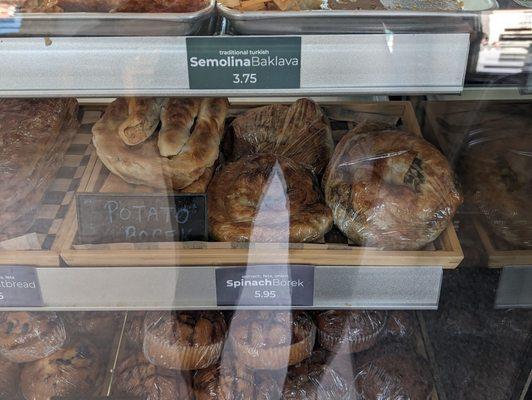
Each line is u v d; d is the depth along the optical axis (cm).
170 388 61
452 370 64
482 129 65
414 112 68
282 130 64
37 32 45
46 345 63
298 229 54
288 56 45
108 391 63
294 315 62
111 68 45
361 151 58
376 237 54
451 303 64
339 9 49
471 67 47
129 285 54
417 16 45
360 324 64
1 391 63
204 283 54
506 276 60
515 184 62
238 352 60
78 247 53
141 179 55
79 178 61
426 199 54
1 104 62
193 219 55
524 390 60
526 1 50
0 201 55
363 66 45
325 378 62
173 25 45
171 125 57
